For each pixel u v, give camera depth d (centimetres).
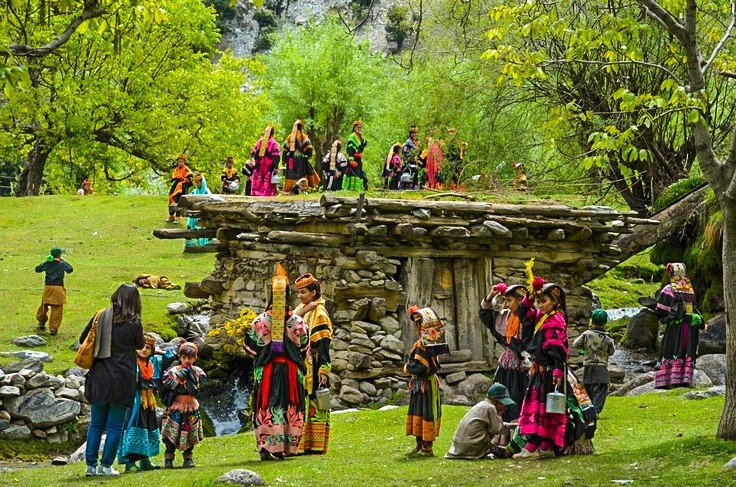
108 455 1005
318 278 1809
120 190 6016
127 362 998
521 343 1098
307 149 2597
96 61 4272
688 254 2242
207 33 4797
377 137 4969
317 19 7219
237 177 3503
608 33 1015
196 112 4609
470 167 2539
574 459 979
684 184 2300
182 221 3681
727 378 987
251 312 1064
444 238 1812
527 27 1088
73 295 2442
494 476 911
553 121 1247
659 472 889
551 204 1952
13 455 1559
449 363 1809
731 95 2430
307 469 965
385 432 1336
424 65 2597
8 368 1659
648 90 2366
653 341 2283
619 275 3347
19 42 1067
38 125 4609
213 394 1952
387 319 1769
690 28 970
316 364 1092
